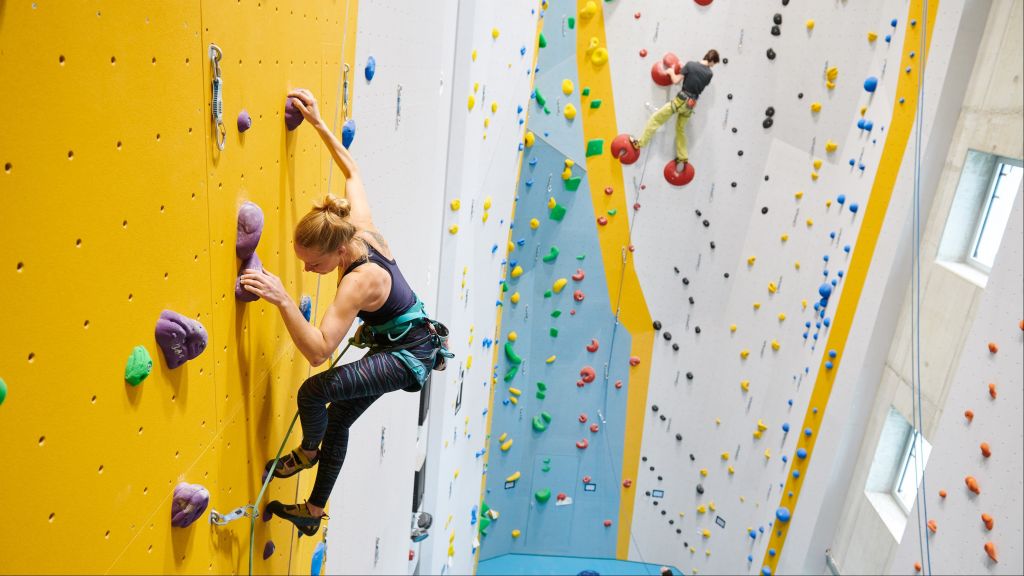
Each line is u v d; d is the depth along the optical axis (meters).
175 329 1.68
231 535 2.32
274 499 2.75
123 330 1.52
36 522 1.32
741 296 8.36
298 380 2.93
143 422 1.65
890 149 6.71
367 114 3.25
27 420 1.26
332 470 2.58
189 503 1.86
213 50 1.75
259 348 2.38
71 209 1.31
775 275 8.02
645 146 8.18
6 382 1.20
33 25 1.16
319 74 2.57
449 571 7.86
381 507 4.75
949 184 6.26
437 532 6.72
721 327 8.59
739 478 8.68
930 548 5.67
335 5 2.65
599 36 7.88
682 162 8.12
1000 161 5.97
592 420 9.15
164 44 1.54
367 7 3.08
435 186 5.14
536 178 8.26
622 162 8.21
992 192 6.07
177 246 1.70
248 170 2.08
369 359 2.40
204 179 1.80
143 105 1.49
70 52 1.25
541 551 9.66
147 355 1.59
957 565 5.29
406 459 5.42
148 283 1.60
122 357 1.53
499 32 6.17
